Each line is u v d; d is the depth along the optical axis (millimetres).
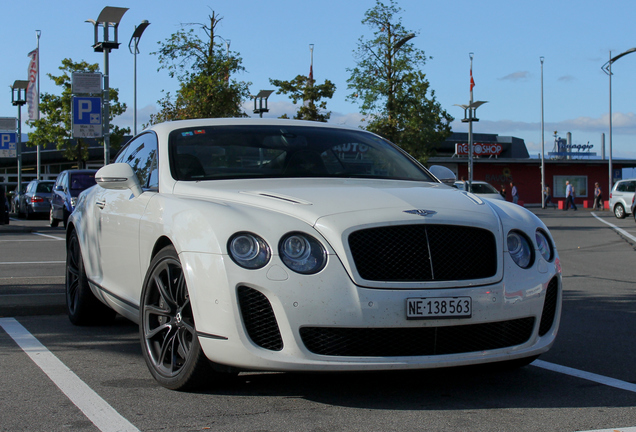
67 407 3447
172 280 3770
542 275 3711
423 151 30594
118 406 3459
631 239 17109
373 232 3428
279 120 5277
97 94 16906
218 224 3463
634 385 3934
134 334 5348
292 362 3273
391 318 3314
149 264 4062
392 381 3973
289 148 4801
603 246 15039
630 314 6406
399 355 3387
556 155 70375
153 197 4242
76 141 38875
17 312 6133
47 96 38344
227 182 4266
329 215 3486
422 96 30156
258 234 3385
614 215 33812
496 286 3514
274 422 3221
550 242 3949
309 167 4629
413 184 4441
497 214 3811
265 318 3322
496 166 53625
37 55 35000
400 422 3234
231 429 3119
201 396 3643
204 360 3521
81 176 20375
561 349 4910
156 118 28047
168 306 3764
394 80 29922
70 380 3967
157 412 3361
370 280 3342
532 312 3631
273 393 3699
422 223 3484
